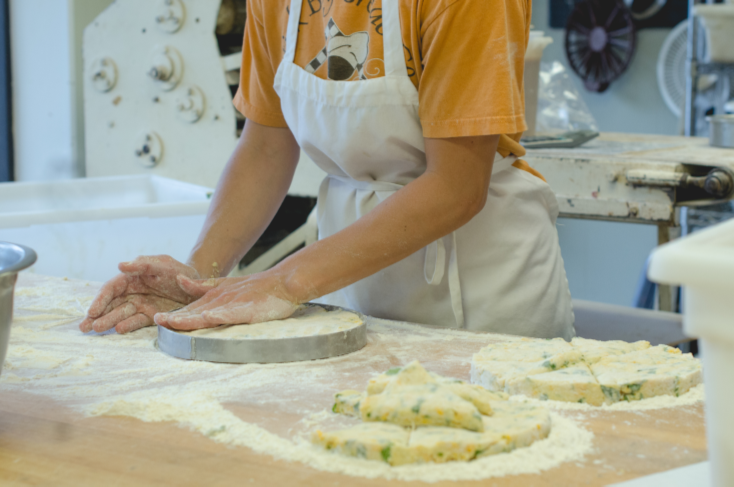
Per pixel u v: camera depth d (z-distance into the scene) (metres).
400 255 1.04
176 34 2.44
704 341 0.45
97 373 0.90
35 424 0.73
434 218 1.02
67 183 2.33
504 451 0.63
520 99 1.04
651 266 0.43
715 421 0.45
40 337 1.07
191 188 2.28
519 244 1.24
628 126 4.42
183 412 0.74
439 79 1.00
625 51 4.23
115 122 2.62
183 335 0.96
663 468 0.62
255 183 1.33
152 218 1.94
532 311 1.25
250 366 0.92
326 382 0.85
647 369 0.82
